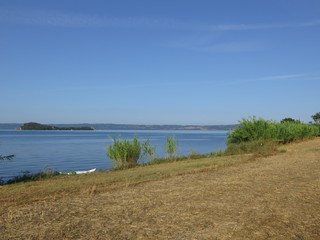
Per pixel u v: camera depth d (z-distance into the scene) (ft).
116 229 17.28
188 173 37.17
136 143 55.62
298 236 16.07
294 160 45.73
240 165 42.78
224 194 24.95
